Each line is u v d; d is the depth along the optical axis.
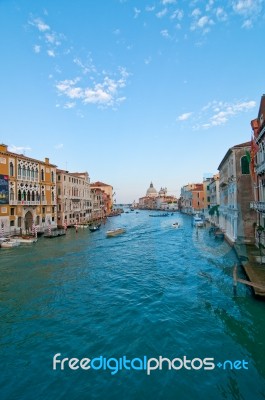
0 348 9.51
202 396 7.05
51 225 45.06
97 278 17.97
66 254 26.28
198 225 49.19
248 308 12.03
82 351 9.24
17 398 7.07
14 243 30.48
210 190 54.41
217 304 12.71
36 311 12.63
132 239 37.16
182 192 114.19
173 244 32.34
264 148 18.50
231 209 25.83
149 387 7.42
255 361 8.51
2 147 33.62
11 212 35.28
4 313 12.44
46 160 44.47
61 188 50.31
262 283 12.81
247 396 7.05
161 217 92.88
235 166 24.14
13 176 35.59
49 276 18.48
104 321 11.46
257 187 21.33
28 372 8.16
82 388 7.42
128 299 13.96
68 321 11.53
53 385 7.57
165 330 10.52
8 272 19.53
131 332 10.46
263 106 18.73
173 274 18.50
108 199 108.38
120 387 7.45
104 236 40.25
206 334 10.16
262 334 10.05
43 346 9.59
